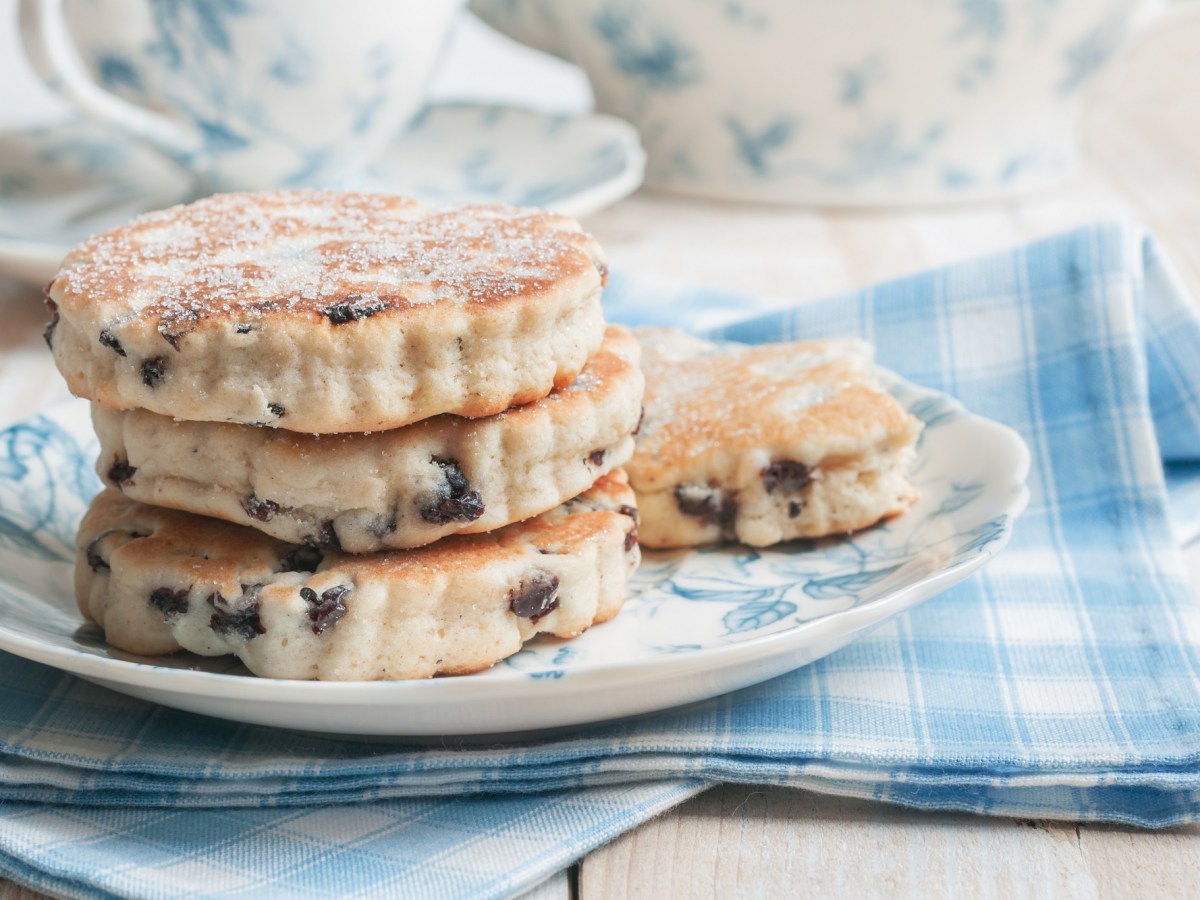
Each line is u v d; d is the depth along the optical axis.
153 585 0.40
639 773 0.39
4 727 0.40
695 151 0.66
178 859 0.38
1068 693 0.40
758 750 0.39
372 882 0.37
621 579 0.42
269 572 0.40
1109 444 0.47
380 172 0.60
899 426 0.44
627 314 0.53
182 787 0.39
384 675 0.40
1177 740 0.39
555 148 0.60
